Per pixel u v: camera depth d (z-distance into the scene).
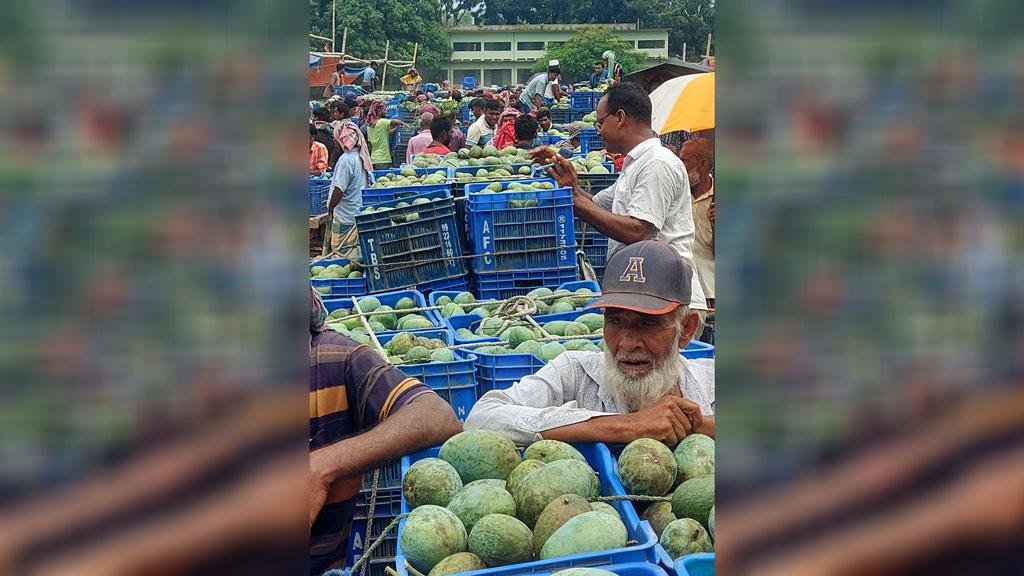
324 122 12.52
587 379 3.38
